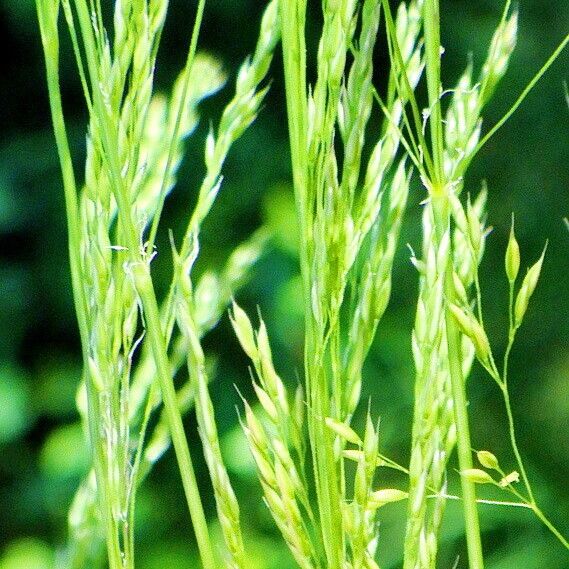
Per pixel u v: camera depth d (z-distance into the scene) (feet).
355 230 0.82
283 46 0.81
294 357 2.90
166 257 3.09
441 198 0.81
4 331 3.09
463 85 0.84
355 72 0.81
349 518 0.81
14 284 3.13
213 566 0.81
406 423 2.91
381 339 2.99
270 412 0.82
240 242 3.10
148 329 0.81
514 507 2.69
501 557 2.64
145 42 0.81
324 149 0.81
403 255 3.13
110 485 0.83
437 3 0.80
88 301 0.83
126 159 0.81
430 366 0.82
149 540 2.82
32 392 3.07
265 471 0.82
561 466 2.92
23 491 2.95
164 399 0.81
